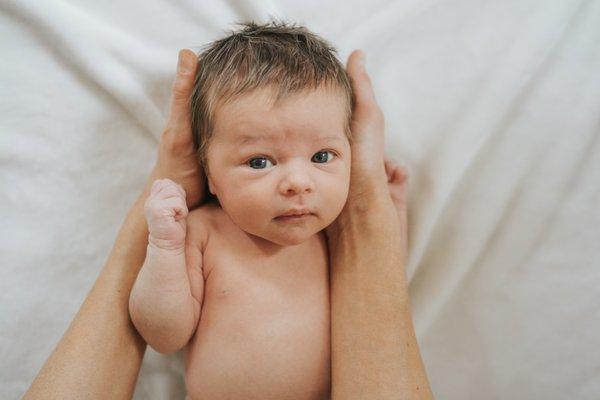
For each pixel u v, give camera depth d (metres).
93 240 0.80
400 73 0.80
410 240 0.82
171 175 0.70
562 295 0.83
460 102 0.79
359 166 0.71
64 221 0.78
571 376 0.85
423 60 0.80
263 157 0.58
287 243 0.61
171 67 0.77
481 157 0.81
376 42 0.79
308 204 0.58
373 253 0.68
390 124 0.81
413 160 0.81
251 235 0.67
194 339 0.65
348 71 0.73
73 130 0.77
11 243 0.77
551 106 0.78
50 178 0.77
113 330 0.63
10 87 0.75
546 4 0.77
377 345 0.61
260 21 0.78
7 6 0.73
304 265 0.68
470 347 0.87
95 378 0.59
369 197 0.70
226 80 0.60
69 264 0.79
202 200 0.73
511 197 0.82
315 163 0.60
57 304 0.79
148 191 0.71
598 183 0.80
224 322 0.64
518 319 0.85
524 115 0.79
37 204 0.77
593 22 0.77
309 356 0.64
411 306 0.86
